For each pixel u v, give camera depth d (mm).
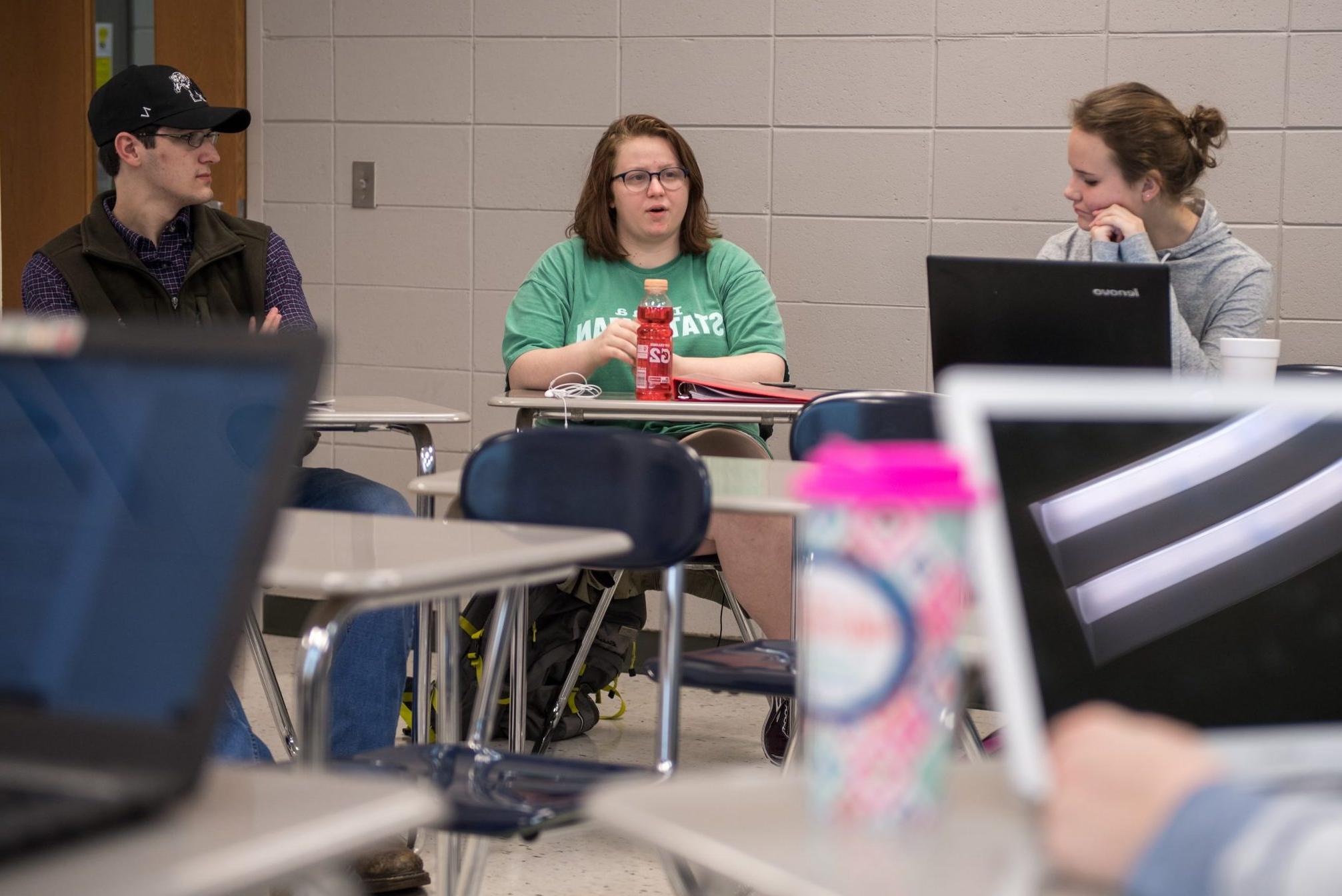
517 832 2164
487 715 2760
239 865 887
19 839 873
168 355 1137
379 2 6316
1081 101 4867
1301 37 5340
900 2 5707
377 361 6480
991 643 1009
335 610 1886
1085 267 3236
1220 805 823
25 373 1154
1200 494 1095
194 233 4855
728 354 5234
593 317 5227
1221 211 5492
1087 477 1066
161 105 4656
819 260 5906
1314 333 5441
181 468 1093
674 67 5984
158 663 1034
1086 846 874
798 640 3289
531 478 2852
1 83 6812
